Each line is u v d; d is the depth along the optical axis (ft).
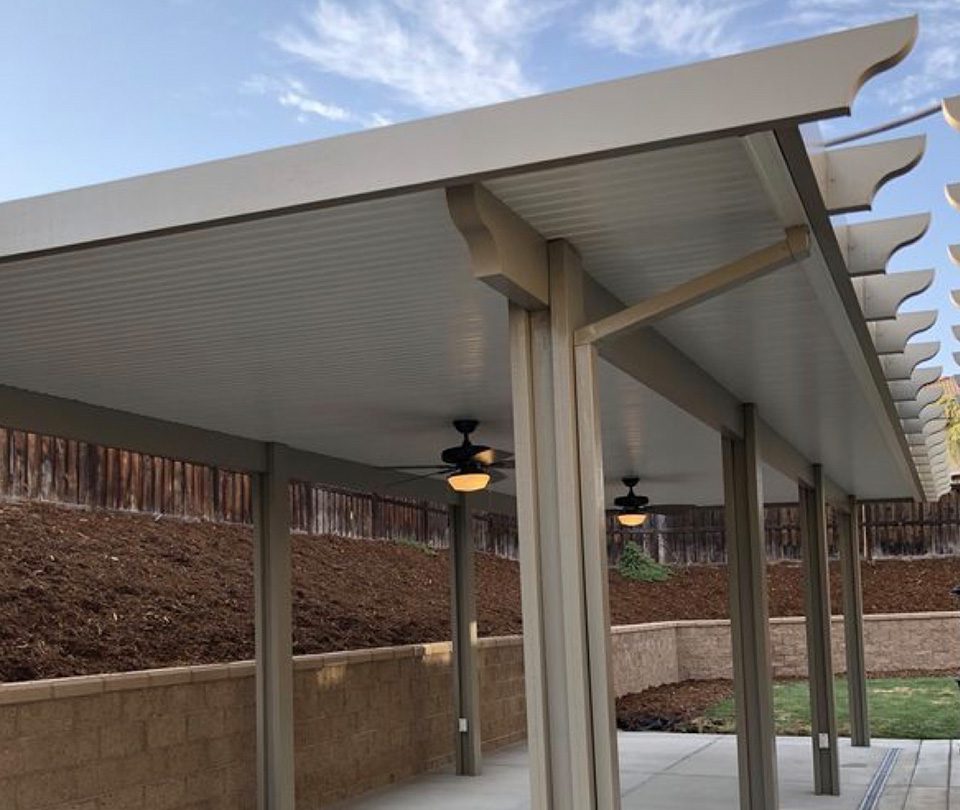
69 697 23.66
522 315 14.24
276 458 28.53
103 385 21.17
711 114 10.46
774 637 62.59
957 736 44.11
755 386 24.18
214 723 27.84
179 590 33.01
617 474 38.91
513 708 44.93
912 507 67.31
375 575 44.19
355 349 19.22
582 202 12.98
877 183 13.44
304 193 11.84
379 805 31.86
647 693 57.57
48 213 12.89
